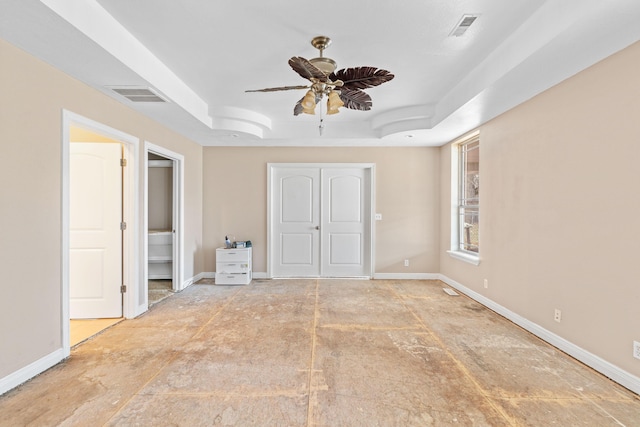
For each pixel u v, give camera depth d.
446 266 5.30
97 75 2.60
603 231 2.34
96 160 3.51
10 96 2.12
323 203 5.68
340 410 1.96
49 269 2.44
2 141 2.08
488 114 3.64
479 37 2.51
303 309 3.92
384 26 2.35
